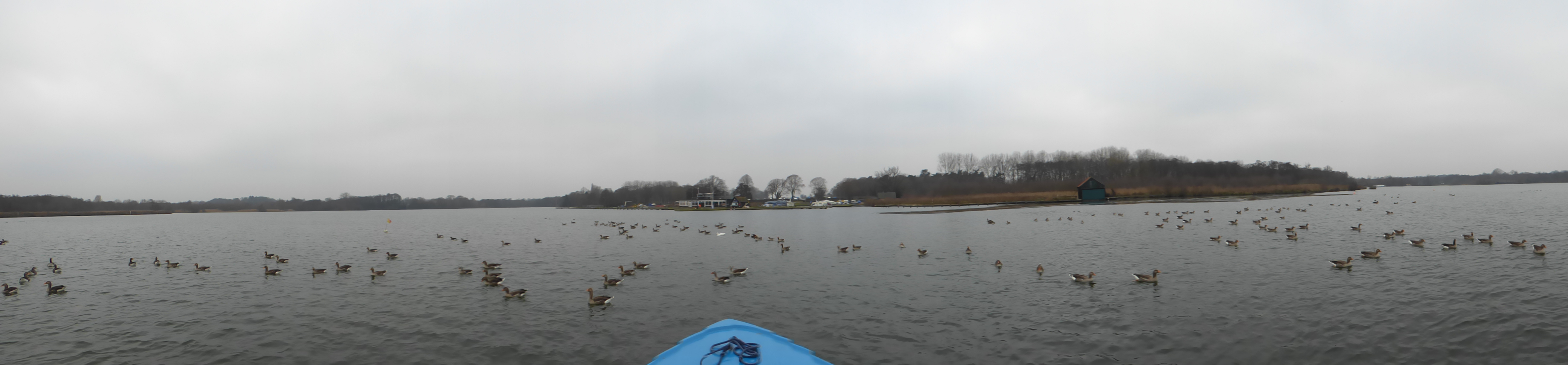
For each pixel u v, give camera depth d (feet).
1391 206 366.63
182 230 438.40
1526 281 99.96
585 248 219.00
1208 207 387.34
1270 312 88.48
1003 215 362.53
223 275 152.76
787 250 188.85
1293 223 239.09
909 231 266.57
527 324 93.20
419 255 203.21
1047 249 176.04
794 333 86.07
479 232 346.33
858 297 109.50
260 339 88.17
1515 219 233.14
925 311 97.14
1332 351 71.20
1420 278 106.93
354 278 143.13
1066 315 91.71
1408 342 73.10
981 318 91.61
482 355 78.64
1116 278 120.47
